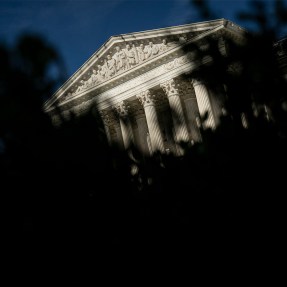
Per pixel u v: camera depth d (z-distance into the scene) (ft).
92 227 21.89
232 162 28.63
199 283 23.35
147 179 38.17
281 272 22.61
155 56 125.39
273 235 25.54
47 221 19.10
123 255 24.20
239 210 27.63
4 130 15.46
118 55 138.62
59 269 19.85
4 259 18.76
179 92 126.31
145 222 29.27
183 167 33.06
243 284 22.47
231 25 111.24
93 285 21.13
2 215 18.07
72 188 19.74
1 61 13.70
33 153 16.67
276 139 26.68
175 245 27.63
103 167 25.11
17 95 14.65
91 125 23.26
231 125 29.71
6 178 16.87
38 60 14.14
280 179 26.40
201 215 29.60
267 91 24.82
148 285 23.29
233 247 25.95
